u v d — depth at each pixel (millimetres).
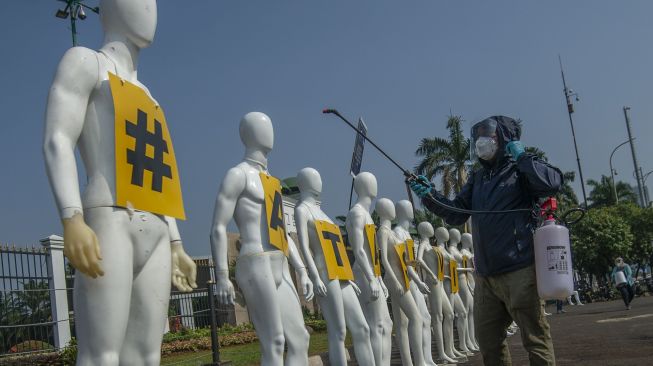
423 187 6223
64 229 3656
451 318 14039
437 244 16016
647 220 49219
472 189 6086
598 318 22172
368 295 9734
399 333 11031
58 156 3729
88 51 4055
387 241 11156
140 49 4484
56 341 13906
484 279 5531
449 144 36406
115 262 3811
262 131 7398
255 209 7152
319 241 8953
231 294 6902
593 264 45750
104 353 3770
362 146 10250
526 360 11438
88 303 3768
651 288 44906
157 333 4082
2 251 12898
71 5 16750
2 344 12773
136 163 4066
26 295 13539
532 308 5223
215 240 6969
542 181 5199
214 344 11172
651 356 10594
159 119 4406
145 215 4039
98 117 4012
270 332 6934
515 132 5738
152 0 4484
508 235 5320
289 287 7402
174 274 4516
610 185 66250
